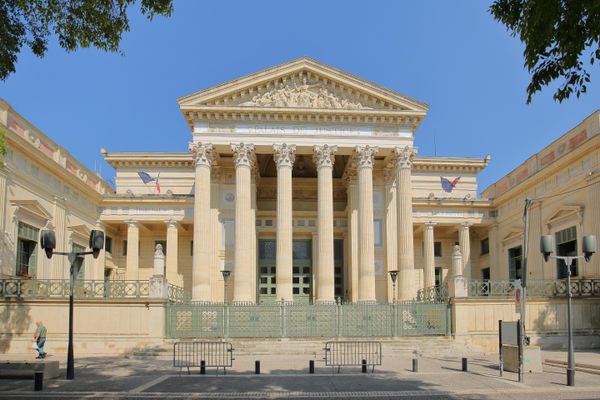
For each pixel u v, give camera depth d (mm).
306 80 37438
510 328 19922
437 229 49750
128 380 17641
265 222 44281
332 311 29266
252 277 38406
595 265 31328
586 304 29312
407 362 23031
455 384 16609
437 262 50188
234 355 25469
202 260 35250
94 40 15227
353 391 15336
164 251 48406
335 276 43406
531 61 10164
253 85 36875
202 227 35562
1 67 14750
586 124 33281
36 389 15430
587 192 32656
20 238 31938
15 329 26797
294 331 28891
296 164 45375
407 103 37156
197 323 28234
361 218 36156
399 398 14211
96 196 43844
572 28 9586
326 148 36594
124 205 45281
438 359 24406
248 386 16359
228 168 41094
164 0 14281
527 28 9945
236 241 35656
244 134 36625
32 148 32344
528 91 10406
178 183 50344
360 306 29406
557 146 37031
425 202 46594
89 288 30297
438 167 52031
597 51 9578
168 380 17656
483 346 27875
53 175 36344
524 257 21375
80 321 26891
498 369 20453
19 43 14953
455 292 28875
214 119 36656
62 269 37406
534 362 19500
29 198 32938
